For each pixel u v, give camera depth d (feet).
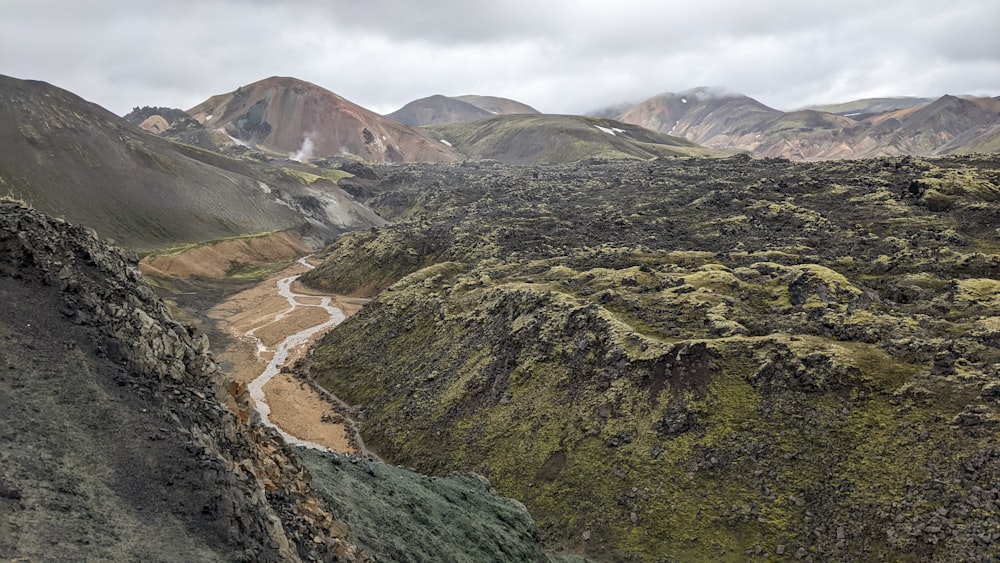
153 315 115.24
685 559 224.74
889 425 236.63
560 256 546.26
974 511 196.85
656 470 258.37
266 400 387.14
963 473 209.15
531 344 350.84
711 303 342.03
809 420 251.39
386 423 351.25
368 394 392.68
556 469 278.26
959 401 233.96
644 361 296.10
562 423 295.89
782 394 264.72
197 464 93.35
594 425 285.84
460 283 480.64
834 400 254.27
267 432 119.96
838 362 264.31
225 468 94.48
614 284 403.54
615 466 266.77
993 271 393.50
